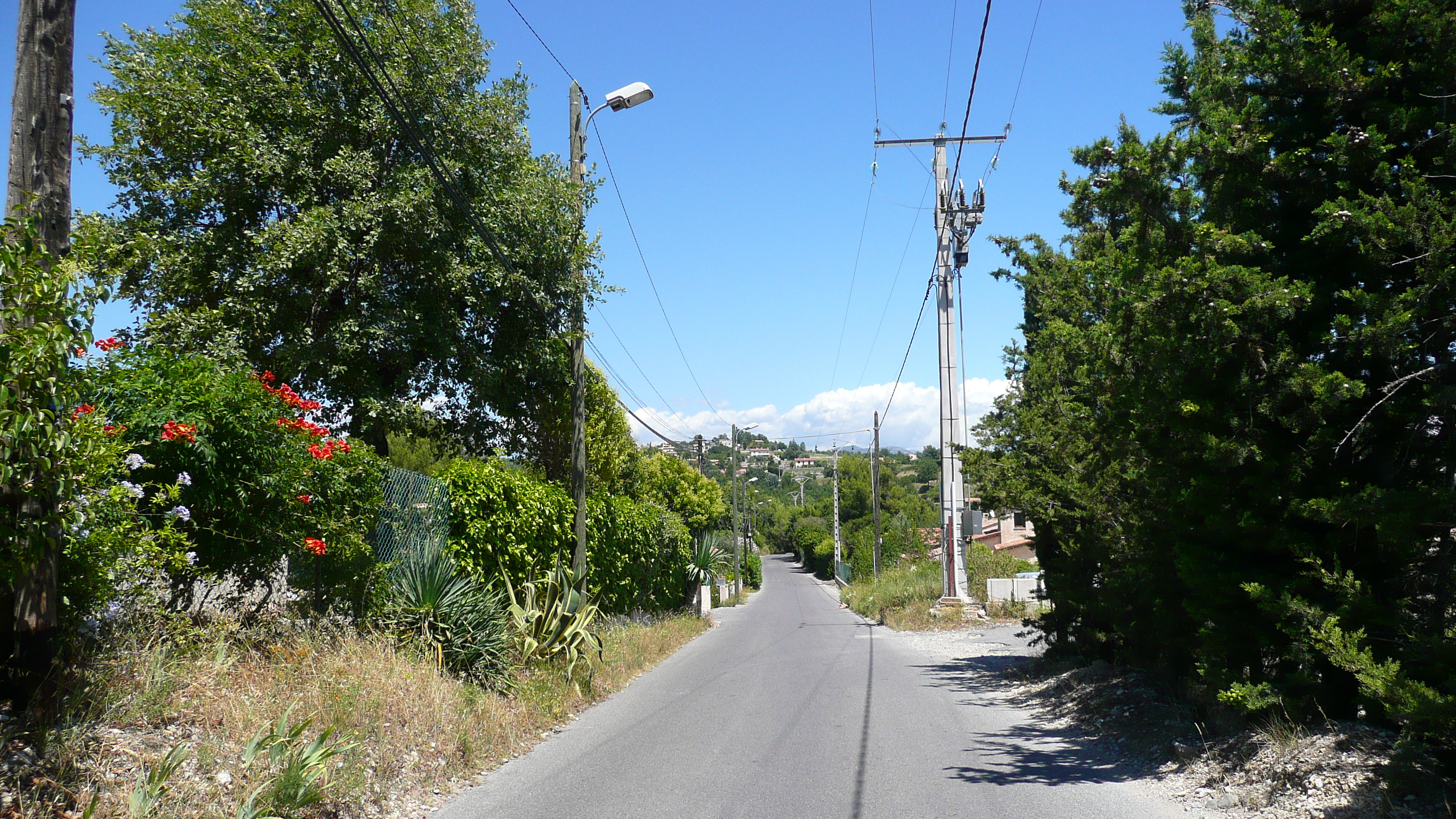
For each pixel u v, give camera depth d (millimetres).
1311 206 6758
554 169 20234
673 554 29797
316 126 16359
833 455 72875
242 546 7547
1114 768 7848
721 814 6387
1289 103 6887
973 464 15734
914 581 33219
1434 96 5945
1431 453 6438
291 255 14914
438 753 7766
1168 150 7070
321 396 17109
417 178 16500
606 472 25438
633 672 15336
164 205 16125
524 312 19281
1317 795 5914
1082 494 11055
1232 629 7250
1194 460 7262
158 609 6707
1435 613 6527
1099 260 7801
